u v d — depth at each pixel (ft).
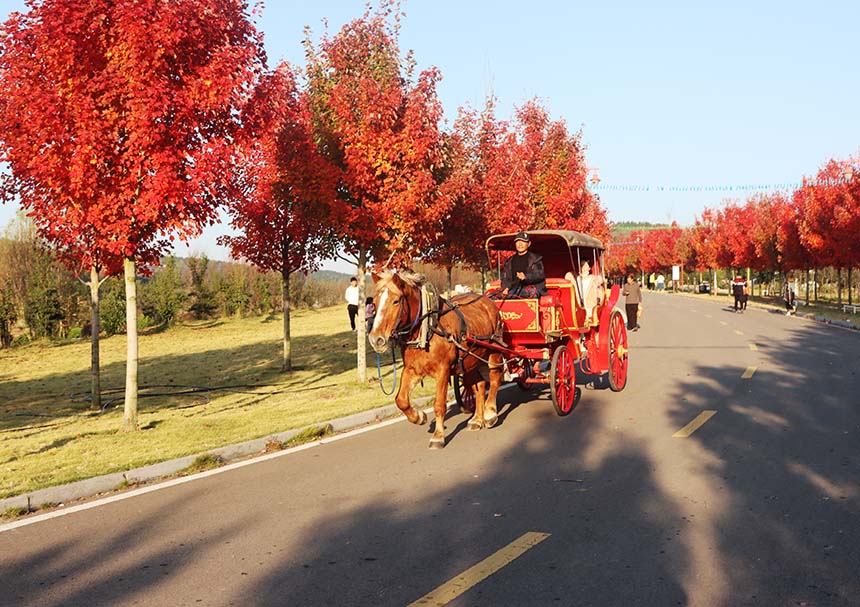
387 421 35.96
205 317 142.00
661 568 16.29
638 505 21.04
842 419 32.32
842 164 124.77
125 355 86.33
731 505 20.75
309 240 63.21
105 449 30.68
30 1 31.94
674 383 45.19
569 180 91.09
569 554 17.28
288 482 24.67
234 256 62.85
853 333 80.48
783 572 15.92
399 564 16.89
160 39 31.40
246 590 15.58
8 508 21.86
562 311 36.47
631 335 83.71
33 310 101.35
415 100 46.52
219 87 32.94
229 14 35.42
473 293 34.94
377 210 46.34
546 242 40.91
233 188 36.96
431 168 47.88
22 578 16.58
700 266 259.39
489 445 29.63
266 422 35.27
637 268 380.78
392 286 27.78
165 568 16.98
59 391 58.70
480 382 33.78
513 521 19.88
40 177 32.40
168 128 33.32
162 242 39.40
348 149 45.29
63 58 32.04
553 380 34.37
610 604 14.48
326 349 85.30
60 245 43.57
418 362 29.94
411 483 24.11
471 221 66.18
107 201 33.09
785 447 27.53
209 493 23.59
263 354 82.89
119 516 21.33
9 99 32.50
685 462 25.82
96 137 31.71
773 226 160.04
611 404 38.42
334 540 18.66
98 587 15.93
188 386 58.29
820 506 20.42
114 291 113.29
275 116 38.06
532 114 89.61
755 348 65.05
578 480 23.93
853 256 114.93
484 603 14.65
